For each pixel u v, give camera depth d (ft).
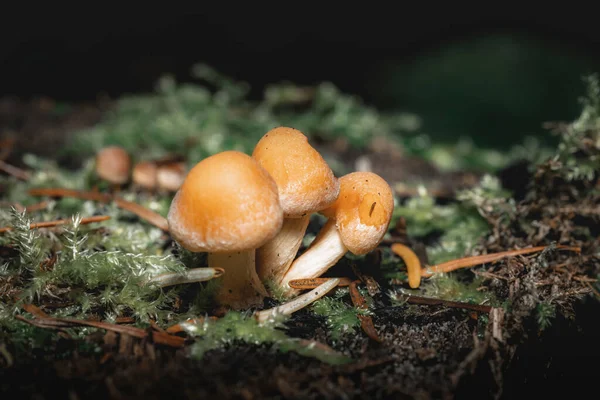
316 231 0.69
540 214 0.65
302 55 2.23
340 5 2.32
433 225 0.71
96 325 0.53
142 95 1.57
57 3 1.97
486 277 0.60
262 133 1.15
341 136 1.22
